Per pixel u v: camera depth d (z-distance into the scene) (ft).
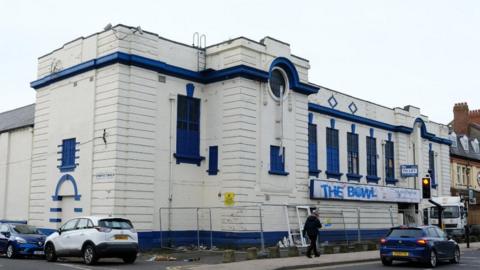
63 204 86.58
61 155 87.81
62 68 90.12
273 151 92.68
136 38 81.82
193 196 87.97
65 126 87.86
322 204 102.27
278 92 95.50
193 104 90.58
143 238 78.89
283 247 84.84
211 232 82.48
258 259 68.08
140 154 80.23
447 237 71.67
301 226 92.68
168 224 83.46
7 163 106.73
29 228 74.59
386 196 119.85
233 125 86.99
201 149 90.27
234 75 87.86
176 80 87.76
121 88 79.36
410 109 141.59
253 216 85.81
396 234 67.97
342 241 105.60
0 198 106.52
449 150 161.27
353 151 123.54
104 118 80.28
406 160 138.82
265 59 91.91
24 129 103.55
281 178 93.04
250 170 86.99
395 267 64.80
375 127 131.23
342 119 120.88
